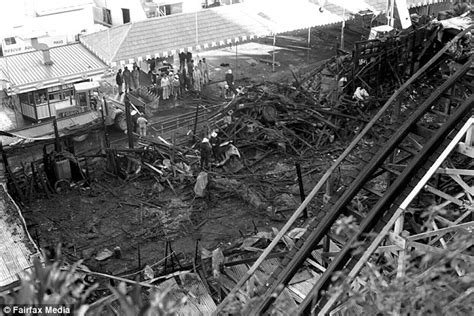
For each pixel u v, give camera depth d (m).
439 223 14.05
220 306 12.09
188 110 31.06
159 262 17.56
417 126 15.09
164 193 23.47
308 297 11.80
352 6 37.97
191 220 21.73
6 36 34.06
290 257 13.98
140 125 27.62
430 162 14.00
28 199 23.02
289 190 23.27
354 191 14.02
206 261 17.30
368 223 12.91
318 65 35.75
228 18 35.44
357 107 28.06
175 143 26.80
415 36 30.03
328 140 26.58
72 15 36.00
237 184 23.27
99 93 30.36
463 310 6.78
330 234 13.80
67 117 27.95
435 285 6.87
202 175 22.97
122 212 22.36
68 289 5.88
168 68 34.06
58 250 6.12
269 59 38.31
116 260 19.59
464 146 12.89
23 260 15.61
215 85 34.31
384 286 7.41
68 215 22.14
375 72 29.91
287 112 27.48
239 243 18.83
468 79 17.80
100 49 32.53
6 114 30.69
